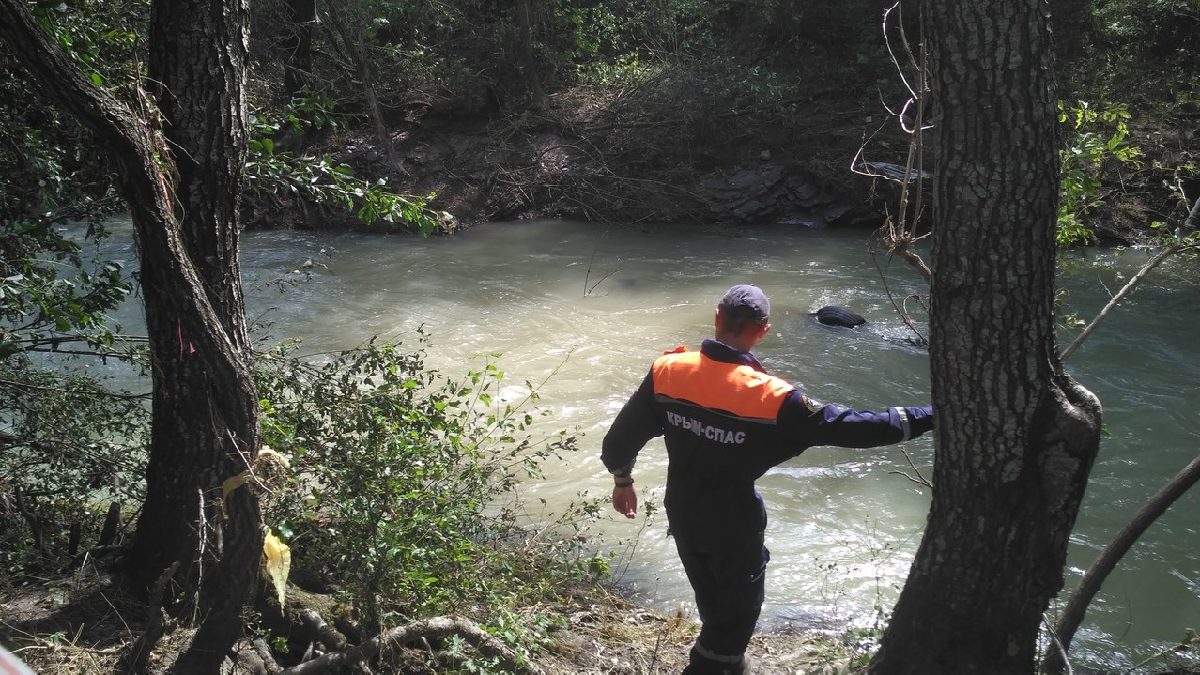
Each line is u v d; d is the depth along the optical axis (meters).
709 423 3.24
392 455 4.22
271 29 17.03
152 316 3.87
